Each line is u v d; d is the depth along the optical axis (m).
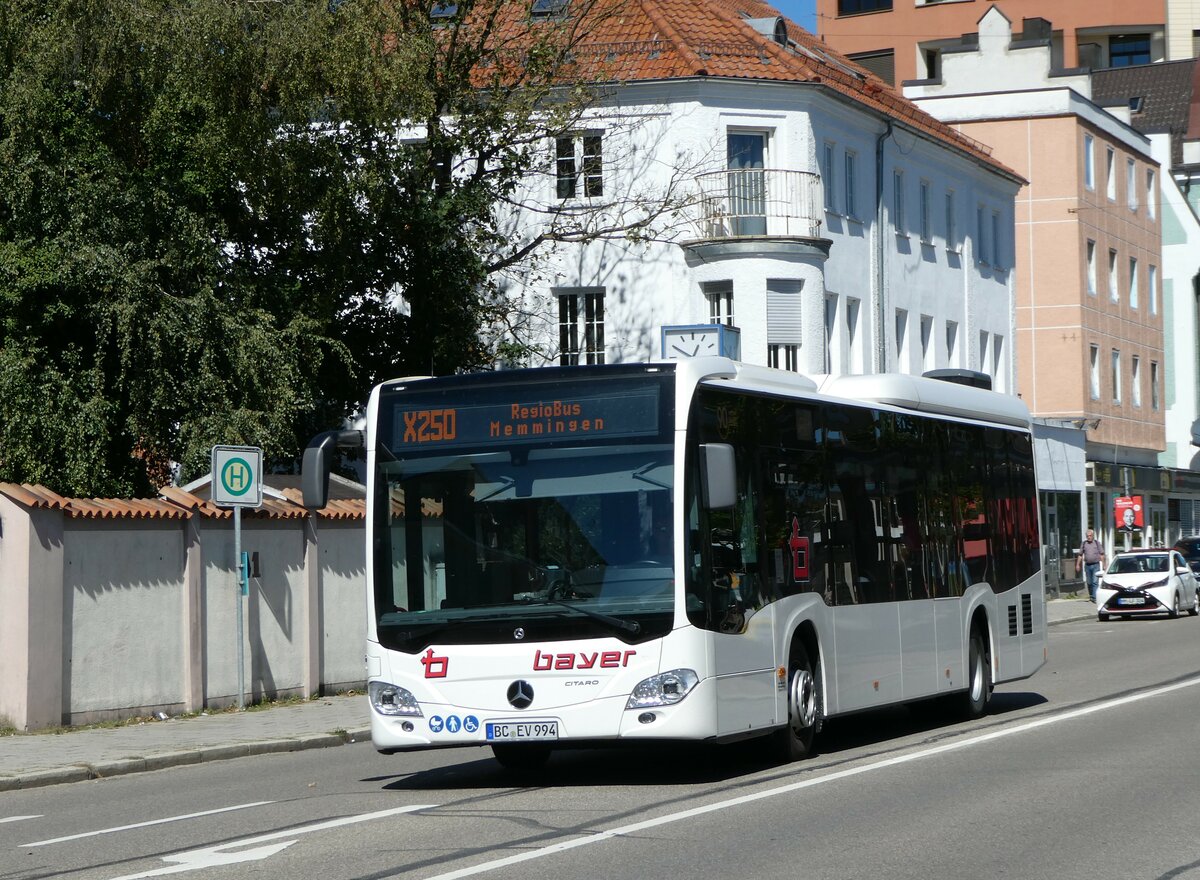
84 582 19.14
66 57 25.72
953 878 8.80
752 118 40.72
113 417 26.81
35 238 26.62
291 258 29.67
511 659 12.60
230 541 21.34
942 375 20.62
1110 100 76.69
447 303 31.58
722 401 13.36
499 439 13.04
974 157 51.91
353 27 26.38
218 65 26.11
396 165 29.14
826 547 15.11
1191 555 54.31
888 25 88.25
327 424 31.77
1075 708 19.11
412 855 9.67
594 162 40.03
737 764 14.38
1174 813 11.03
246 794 13.55
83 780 15.41
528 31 33.47
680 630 12.46
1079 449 58.06
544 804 11.95
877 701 15.95
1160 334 71.38
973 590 18.77
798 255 40.12
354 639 23.58
